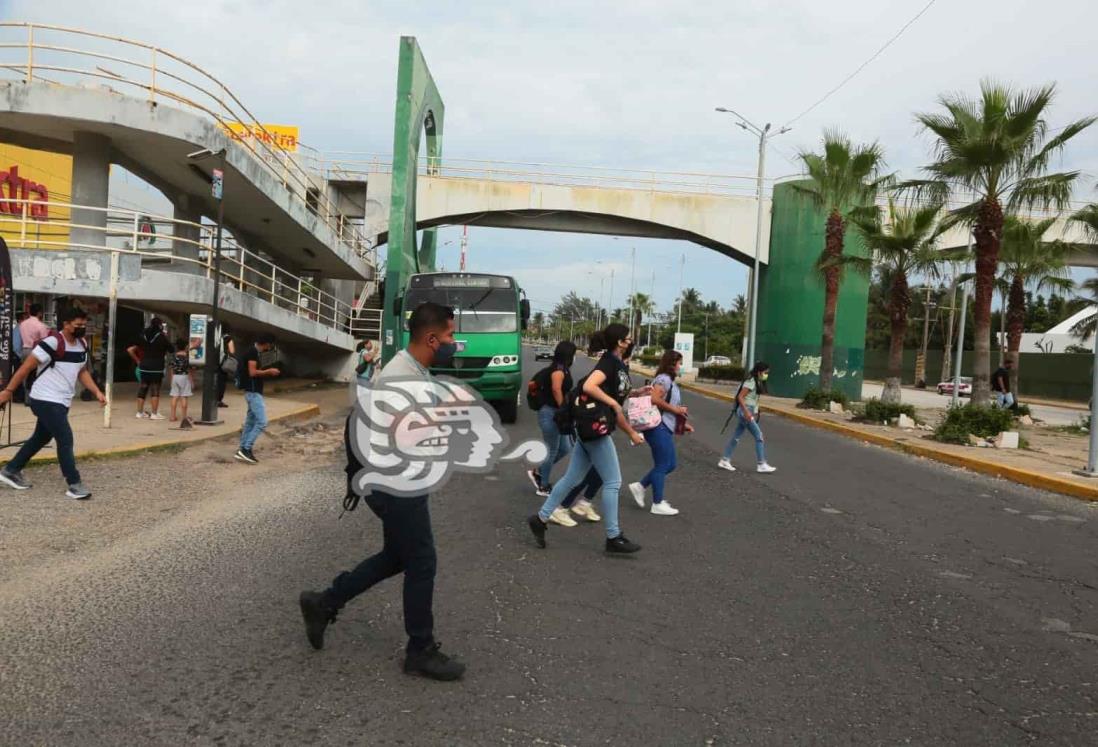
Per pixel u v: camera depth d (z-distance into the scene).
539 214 35.62
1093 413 11.05
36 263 14.42
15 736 3.22
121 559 5.75
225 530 6.77
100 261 14.66
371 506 3.85
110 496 7.74
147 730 3.31
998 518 8.53
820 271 24.61
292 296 28.91
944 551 6.89
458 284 16.05
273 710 3.52
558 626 4.71
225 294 16.70
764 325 34.59
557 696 3.76
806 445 15.15
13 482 7.61
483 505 8.23
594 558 6.27
